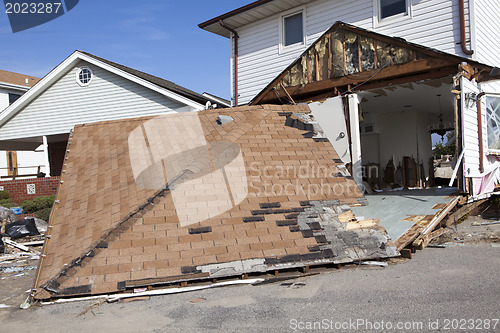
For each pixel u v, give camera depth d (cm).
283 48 1420
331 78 984
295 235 591
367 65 929
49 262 564
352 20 1248
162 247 551
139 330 390
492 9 1136
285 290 484
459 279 469
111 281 507
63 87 1666
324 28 1312
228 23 1519
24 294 549
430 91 1002
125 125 970
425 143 1364
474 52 998
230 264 536
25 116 1714
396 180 1323
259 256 552
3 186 1488
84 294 497
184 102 1447
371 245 584
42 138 1783
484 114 919
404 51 875
